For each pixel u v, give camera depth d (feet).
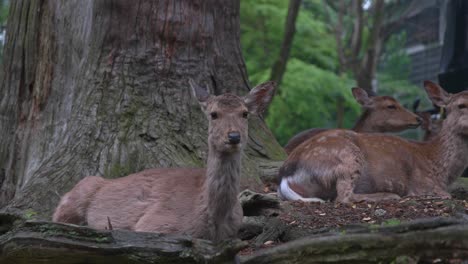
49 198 39.63
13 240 28.84
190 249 27.71
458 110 43.70
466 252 26.14
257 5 96.73
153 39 43.98
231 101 32.50
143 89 43.42
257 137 47.37
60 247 28.17
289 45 86.07
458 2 67.77
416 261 26.43
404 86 119.96
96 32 44.24
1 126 50.62
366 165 43.01
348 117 120.78
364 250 26.63
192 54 44.68
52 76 49.14
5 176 49.70
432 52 116.16
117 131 42.11
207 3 45.47
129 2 43.86
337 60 113.09
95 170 40.81
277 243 34.50
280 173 43.70
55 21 49.37
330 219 35.50
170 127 42.80
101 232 28.19
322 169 42.04
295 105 96.89
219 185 31.60
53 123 48.29
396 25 116.37
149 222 32.65
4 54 51.83
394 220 33.96
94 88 43.27
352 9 122.83
